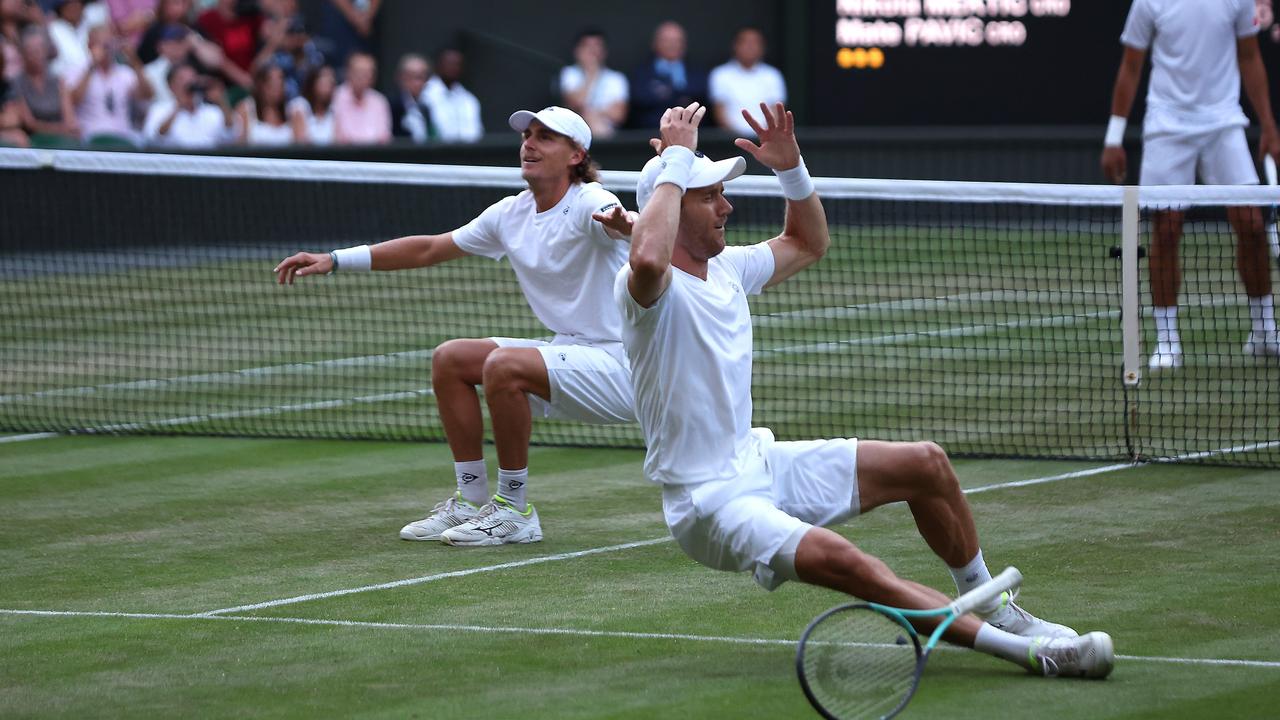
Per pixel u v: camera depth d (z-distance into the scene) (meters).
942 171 26.67
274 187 23.12
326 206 23.39
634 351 6.49
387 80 28.39
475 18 28.86
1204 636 6.94
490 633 7.15
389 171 12.62
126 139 23.06
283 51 24.83
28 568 8.45
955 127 29.27
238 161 13.03
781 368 14.98
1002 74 29.08
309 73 24.78
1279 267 14.29
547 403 8.89
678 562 8.43
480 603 7.66
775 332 17.06
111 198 22.33
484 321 17.86
